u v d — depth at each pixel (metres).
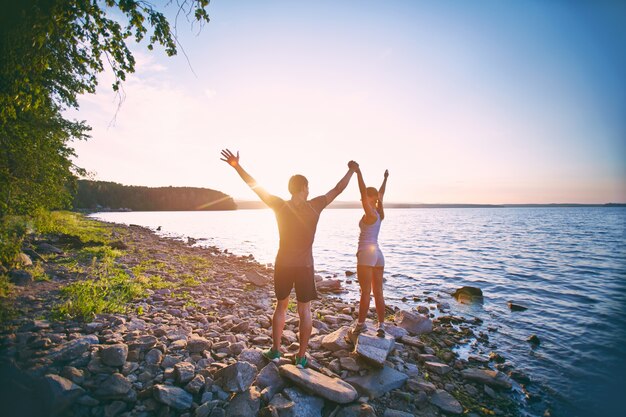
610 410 3.93
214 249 21.67
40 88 4.93
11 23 3.80
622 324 7.29
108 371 3.52
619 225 54.03
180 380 3.48
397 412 3.45
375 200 4.97
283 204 3.72
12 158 10.45
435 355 5.39
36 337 4.04
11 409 2.80
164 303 7.05
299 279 3.70
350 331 5.12
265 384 3.58
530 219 81.81
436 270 14.66
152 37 4.87
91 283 7.27
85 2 4.27
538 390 4.44
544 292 10.54
